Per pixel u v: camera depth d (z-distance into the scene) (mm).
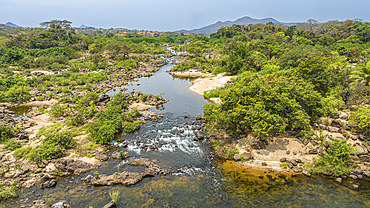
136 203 23969
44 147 32688
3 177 28094
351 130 34000
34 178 28188
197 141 39781
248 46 132500
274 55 110500
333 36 160250
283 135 36531
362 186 25828
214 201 24250
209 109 45844
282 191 25578
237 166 31453
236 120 37281
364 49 111000
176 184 27438
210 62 123562
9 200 24156
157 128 45406
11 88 64125
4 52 111250
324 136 33656
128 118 47750
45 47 152000
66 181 27922
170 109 57719
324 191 25281
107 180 27438
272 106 35750
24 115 51156
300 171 29266
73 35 184500
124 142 38719
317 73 45281
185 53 180125
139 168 31016
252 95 39312
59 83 77812
